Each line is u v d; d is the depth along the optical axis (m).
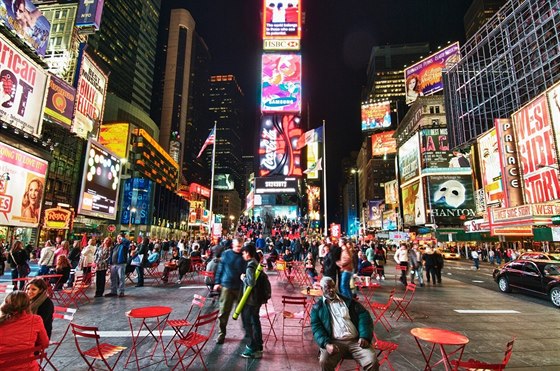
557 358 6.20
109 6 125.38
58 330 7.30
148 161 106.44
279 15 54.59
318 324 4.47
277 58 53.38
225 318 6.66
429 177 60.38
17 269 12.29
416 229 67.31
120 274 11.33
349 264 8.95
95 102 57.75
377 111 133.88
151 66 157.75
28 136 30.66
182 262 14.72
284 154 50.94
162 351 6.14
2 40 28.53
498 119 32.91
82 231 61.47
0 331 3.50
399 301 9.15
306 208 90.69
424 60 81.94
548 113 26.70
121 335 7.00
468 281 19.27
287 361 5.73
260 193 49.16
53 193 51.53
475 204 57.25
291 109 51.84
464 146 43.38
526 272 13.10
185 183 186.62
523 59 32.56
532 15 31.11
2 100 28.34
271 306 10.23
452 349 6.59
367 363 4.21
